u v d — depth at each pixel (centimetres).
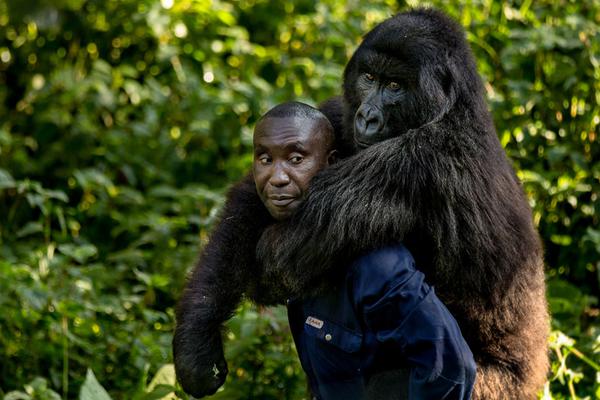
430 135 715
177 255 1113
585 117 1129
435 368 630
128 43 1437
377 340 672
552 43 1128
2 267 994
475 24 1212
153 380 866
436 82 728
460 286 719
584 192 1112
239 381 904
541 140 1138
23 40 1480
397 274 657
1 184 1046
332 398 702
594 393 905
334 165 716
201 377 746
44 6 1061
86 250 1000
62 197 1064
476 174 718
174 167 1292
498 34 1205
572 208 1116
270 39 1412
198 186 1228
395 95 735
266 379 918
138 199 1212
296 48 1364
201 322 749
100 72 1359
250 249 769
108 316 995
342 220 691
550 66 1155
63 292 996
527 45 1141
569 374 886
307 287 700
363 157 712
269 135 704
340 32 1298
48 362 972
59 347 972
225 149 1305
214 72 1331
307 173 707
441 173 705
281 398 906
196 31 1391
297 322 729
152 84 1311
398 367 680
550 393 878
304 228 702
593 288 1115
